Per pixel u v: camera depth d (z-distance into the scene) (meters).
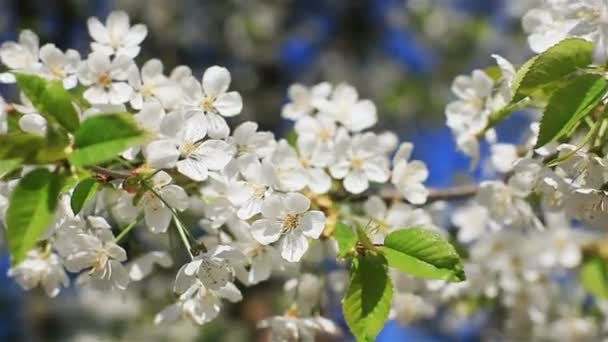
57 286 0.77
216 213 0.76
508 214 0.81
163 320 0.77
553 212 0.82
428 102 1.92
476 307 0.94
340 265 0.84
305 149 0.79
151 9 1.81
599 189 0.72
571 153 0.71
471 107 0.81
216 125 0.75
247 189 0.74
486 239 0.93
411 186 0.80
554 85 0.72
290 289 0.80
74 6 1.52
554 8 0.74
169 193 0.73
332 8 2.04
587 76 0.70
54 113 0.69
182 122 0.71
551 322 0.99
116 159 0.72
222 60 1.90
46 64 0.74
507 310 0.96
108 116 0.67
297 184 0.77
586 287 0.95
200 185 0.78
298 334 0.79
